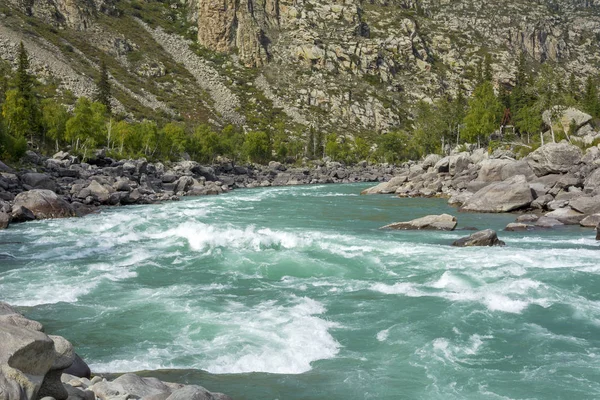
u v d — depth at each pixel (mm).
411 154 179875
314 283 21172
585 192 48406
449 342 14664
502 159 63438
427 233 35281
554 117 101875
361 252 26672
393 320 16469
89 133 97062
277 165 142250
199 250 27906
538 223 39094
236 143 154375
